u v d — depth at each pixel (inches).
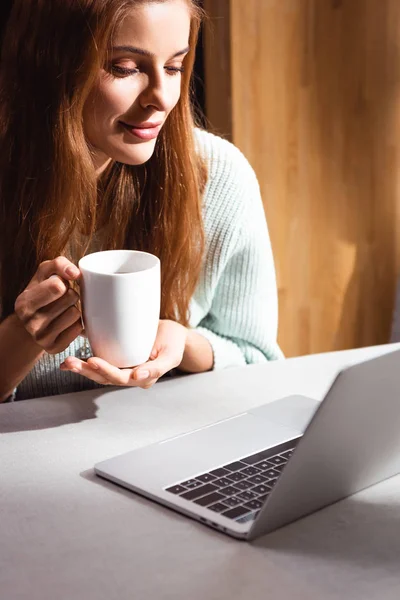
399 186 110.3
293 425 49.3
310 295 108.9
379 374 37.5
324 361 59.8
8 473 44.8
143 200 59.8
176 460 45.1
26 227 56.4
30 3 52.4
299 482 38.4
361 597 34.5
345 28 101.7
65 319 48.1
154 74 51.1
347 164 106.3
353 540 38.6
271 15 97.3
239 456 45.4
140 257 47.6
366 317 113.8
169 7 49.8
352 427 38.6
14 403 53.4
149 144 53.4
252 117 99.2
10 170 56.1
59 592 34.9
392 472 44.5
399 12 104.3
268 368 58.6
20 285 58.1
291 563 36.8
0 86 55.2
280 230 104.5
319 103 102.7
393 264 113.3
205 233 66.4
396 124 108.0
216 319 69.8
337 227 108.0
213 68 98.5
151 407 52.8
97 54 49.9
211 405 53.1
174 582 35.5
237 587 35.1
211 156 66.9
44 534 39.1
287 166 102.7
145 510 41.0
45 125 53.8
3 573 36.2
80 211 56.1
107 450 47.3
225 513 39.9
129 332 46.1
